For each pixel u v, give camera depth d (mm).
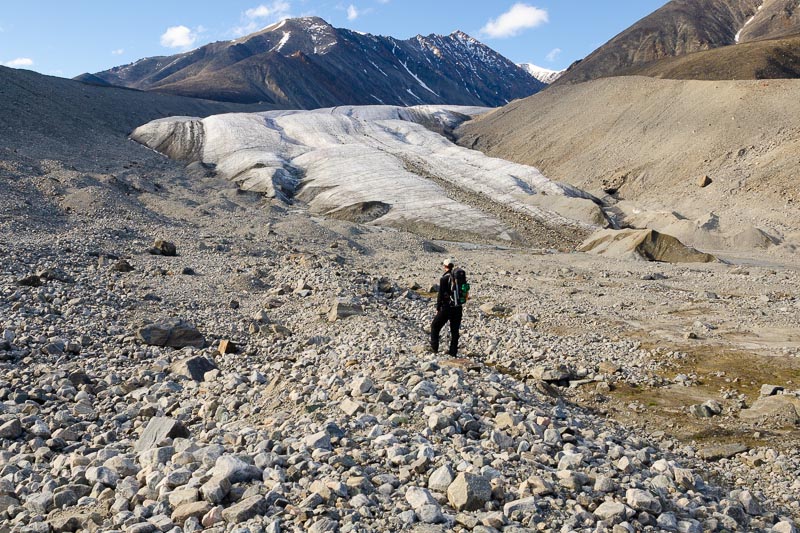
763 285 32312
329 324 18828
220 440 8688
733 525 7172
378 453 7688
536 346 18609
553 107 140250
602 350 18453
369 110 167125
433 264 41688
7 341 14367
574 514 6434
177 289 23344
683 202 81062
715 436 11812
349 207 77750
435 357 14195
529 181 96750
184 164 103500
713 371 16328
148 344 16078
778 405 13047
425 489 6605
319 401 10117
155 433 8984
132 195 58906
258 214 60688
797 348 18016
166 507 6484
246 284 24922
